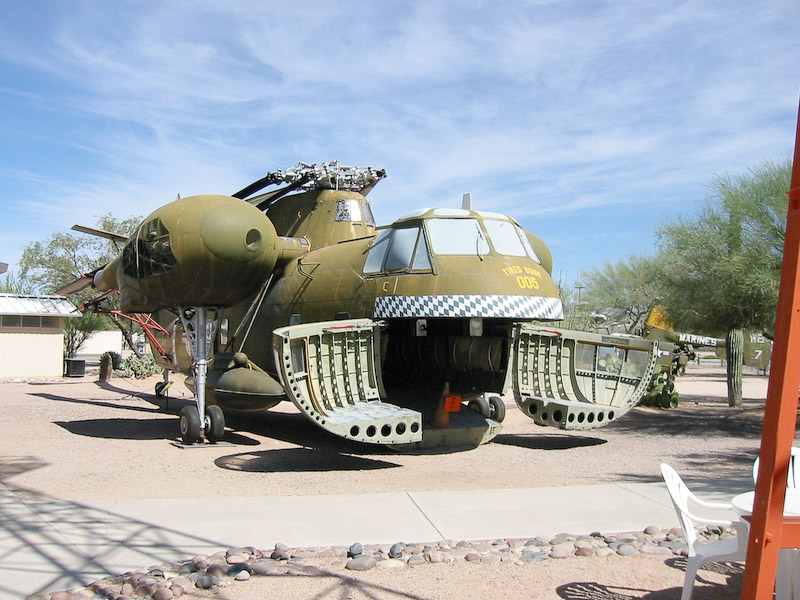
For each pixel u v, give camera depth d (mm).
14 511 6934
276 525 6508
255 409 11805
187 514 6863
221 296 11508
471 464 10219
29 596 4766
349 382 10086
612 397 12227
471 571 5398
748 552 3549
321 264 12289
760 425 14938
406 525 6551
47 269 39688
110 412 16750
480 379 12086
